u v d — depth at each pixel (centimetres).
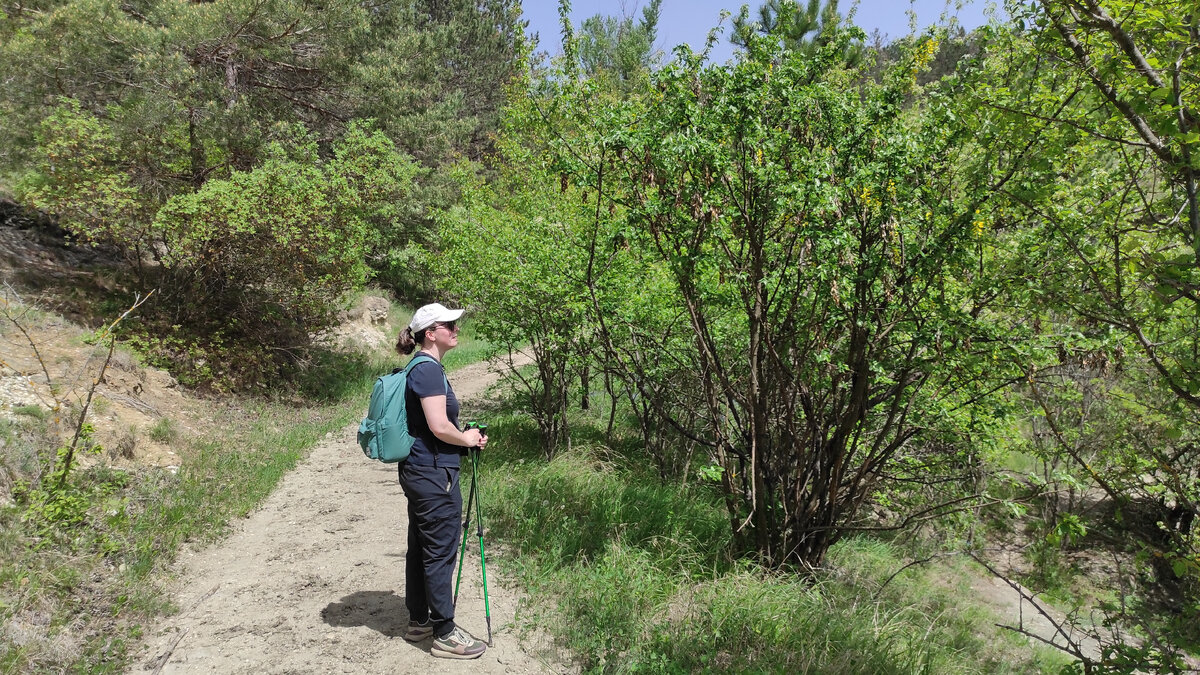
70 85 1135
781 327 573
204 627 411
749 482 632
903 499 805
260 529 595
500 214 1058
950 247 502
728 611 459
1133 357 488
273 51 1413
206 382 1052
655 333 782
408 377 375
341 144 1376
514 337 972
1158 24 331
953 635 689
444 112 2219
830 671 416
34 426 582
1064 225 446
